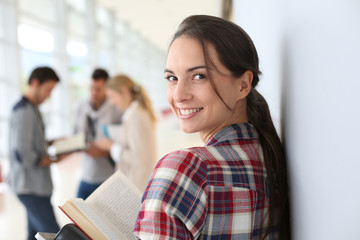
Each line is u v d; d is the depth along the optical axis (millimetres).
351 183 391
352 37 377
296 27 641
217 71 662
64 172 6059
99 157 2598
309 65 556
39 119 2312
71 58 9164
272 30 949
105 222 822
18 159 2188
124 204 903
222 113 701
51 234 786
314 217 550
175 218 579
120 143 2365
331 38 447
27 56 6867
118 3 11977
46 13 7895
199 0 11961
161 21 15234
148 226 584
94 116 2756
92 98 2770
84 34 10289
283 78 786
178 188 590
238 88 708
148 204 597
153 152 2180
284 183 751
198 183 606
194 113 699
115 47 12859
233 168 653
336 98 432
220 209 621
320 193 514
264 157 726
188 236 587
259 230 687
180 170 603
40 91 2314
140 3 12156
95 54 10562
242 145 709
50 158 2309
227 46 661
